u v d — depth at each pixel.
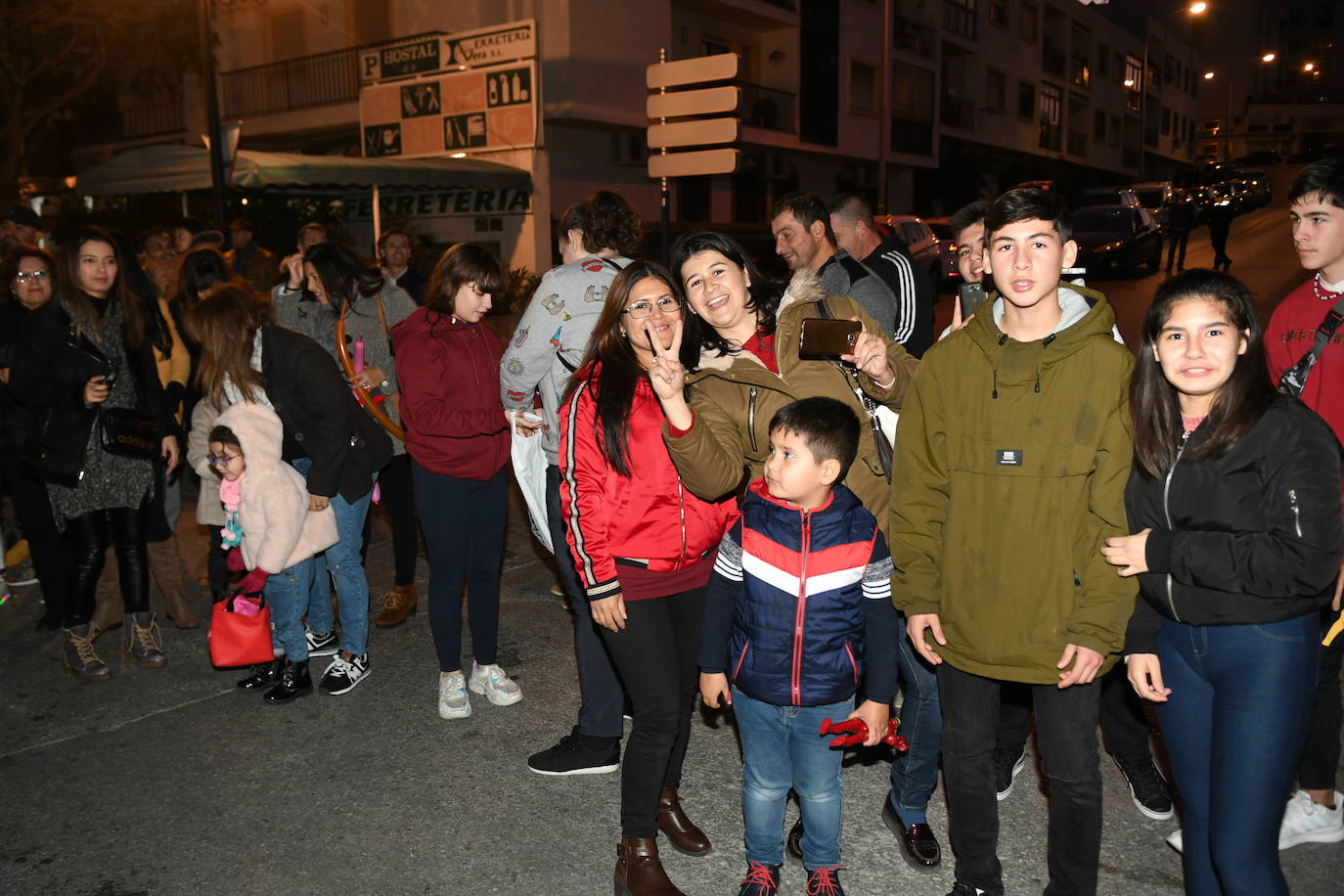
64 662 4.58
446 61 17.48
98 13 17.94
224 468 4.01
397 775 3.68
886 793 3.53
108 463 4.42
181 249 7.53
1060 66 42.53
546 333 3.62
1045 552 2.37
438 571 4.04
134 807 3.48
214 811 3.46
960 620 2.49
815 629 2.62
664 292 2.73
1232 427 2.13
